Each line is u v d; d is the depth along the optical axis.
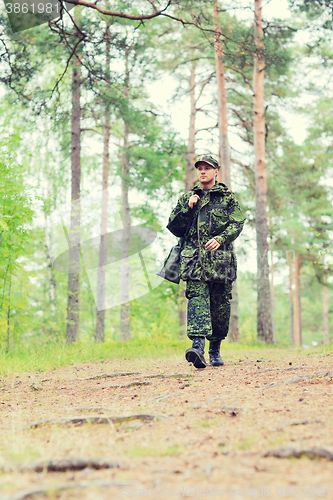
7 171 8.09
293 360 5.52
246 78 17.09
